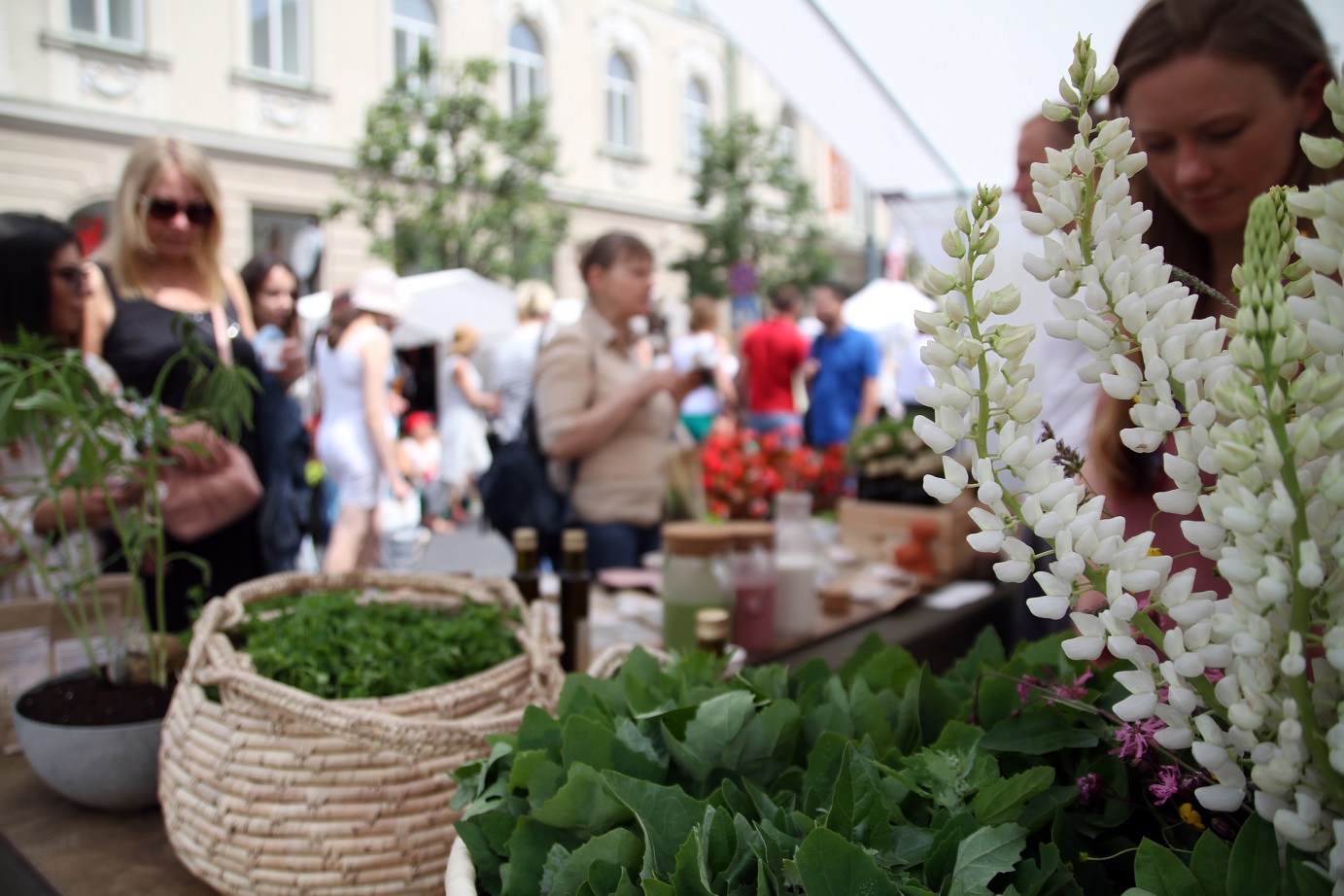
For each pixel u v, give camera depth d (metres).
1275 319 0.33
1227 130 0.89
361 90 10.75
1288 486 0.34
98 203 8.84
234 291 1.99
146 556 1.50
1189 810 0.54
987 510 0.43
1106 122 0.41
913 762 0.58
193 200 1.70
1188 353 0.41
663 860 0.51
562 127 13.29
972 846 0.48
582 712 0.68
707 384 5.51
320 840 0.79
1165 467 0.40
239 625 1.04
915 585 2.10
